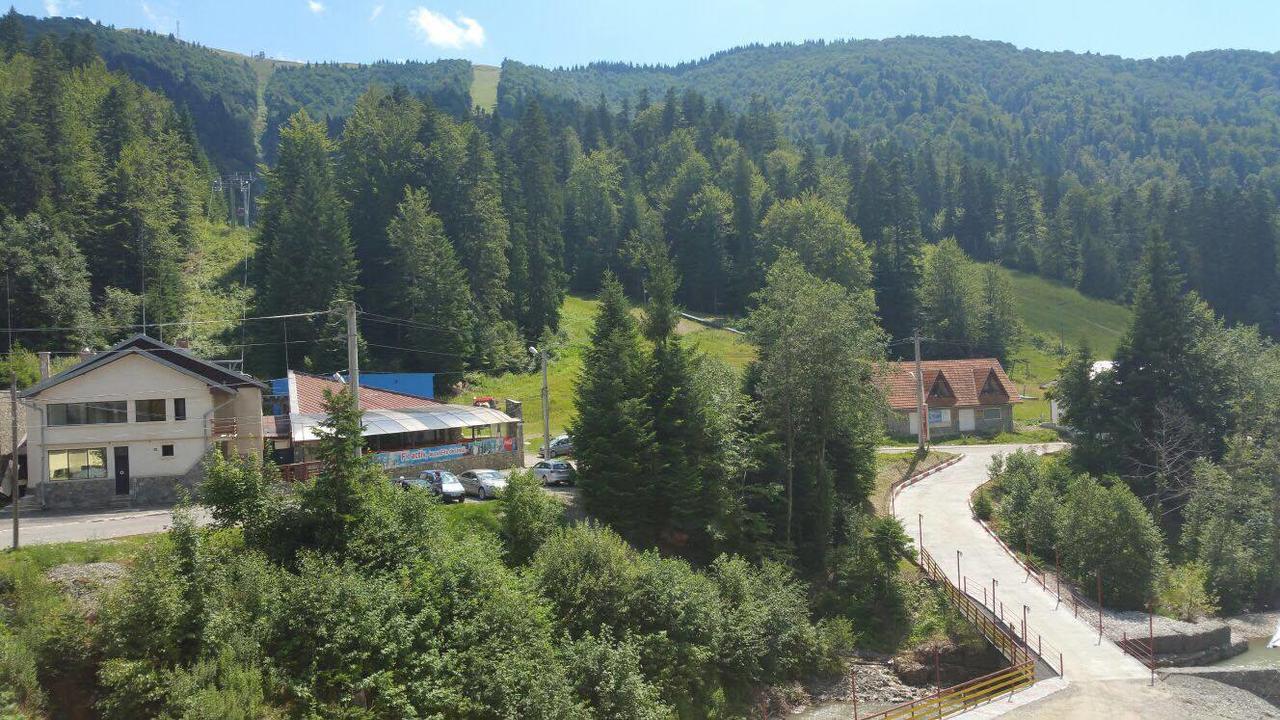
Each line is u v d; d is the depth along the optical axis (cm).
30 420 4456
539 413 8888
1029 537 5416
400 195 10719
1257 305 14000
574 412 8862
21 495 4644
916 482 6838
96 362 4491
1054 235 17888
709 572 4575
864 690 4100
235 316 9425
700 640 3775
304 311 8506
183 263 10962
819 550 5119
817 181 16462
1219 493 5534
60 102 10294
